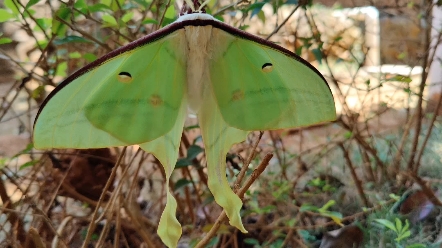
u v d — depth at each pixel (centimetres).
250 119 19
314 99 19
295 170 54
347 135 47
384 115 62
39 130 17
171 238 19
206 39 19
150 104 19
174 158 20
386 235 38
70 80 17
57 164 40
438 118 58
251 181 26
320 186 50
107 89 18
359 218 44
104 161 44
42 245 30
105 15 35
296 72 19
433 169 48
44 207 41
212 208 46
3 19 34
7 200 37
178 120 20
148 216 49
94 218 31
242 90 19
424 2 47
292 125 19
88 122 18
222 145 20
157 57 19
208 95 20
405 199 42
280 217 44
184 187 44
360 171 52
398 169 46
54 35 34
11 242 34
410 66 57
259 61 19
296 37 45
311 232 44
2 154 56
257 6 36
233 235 40
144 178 49
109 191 46
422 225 40
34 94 38
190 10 20
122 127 18
